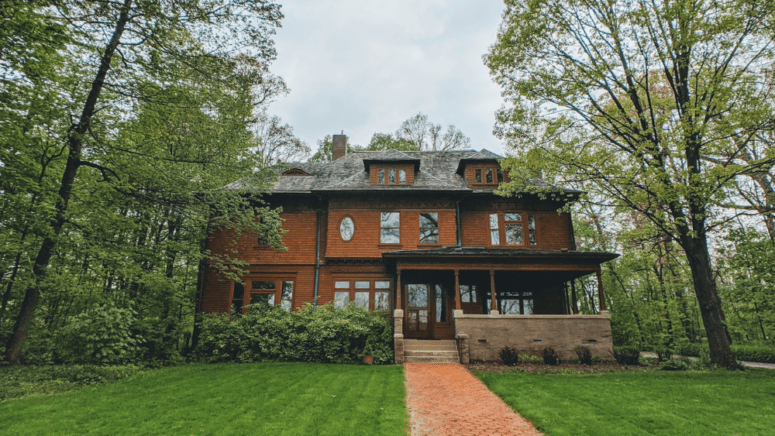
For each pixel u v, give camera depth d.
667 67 13.48
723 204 14.36
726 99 11.84
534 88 14.38
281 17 11.58
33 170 11.23
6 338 12.90
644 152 12.53
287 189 19.61
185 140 14.30
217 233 18.95
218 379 10.41
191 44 12.06
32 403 7.70
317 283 18.16
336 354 14.03
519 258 15.27
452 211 18.69
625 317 18.58
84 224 13.55
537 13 13.90
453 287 18.08
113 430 6.27
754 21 11.95
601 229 26.19
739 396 8.61
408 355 14.24
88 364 11.09
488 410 7.78
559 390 9.23
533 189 16.14
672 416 7.15
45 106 10.22
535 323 14.52
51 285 12.24
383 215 18.73
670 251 20.72
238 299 18.33
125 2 10.65
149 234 17.94
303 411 7.40
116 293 14.44
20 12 8.33
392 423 6.71
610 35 13.36
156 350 14.09
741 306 17.88
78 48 10.83
